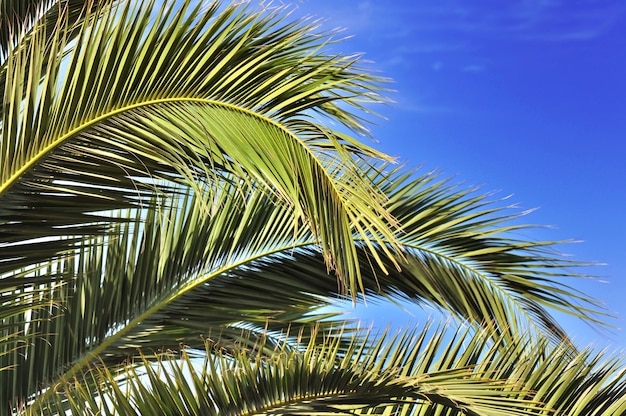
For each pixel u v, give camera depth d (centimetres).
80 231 198
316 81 212
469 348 265
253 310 361
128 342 329
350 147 207
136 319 334
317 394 187
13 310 210
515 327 360
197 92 198
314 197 194
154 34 190
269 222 362
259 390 184
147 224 346
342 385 186
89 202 193
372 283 366
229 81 199
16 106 183
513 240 360
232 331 352
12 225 188
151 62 190
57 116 183
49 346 308
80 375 307
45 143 183
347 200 194
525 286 363
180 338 340
